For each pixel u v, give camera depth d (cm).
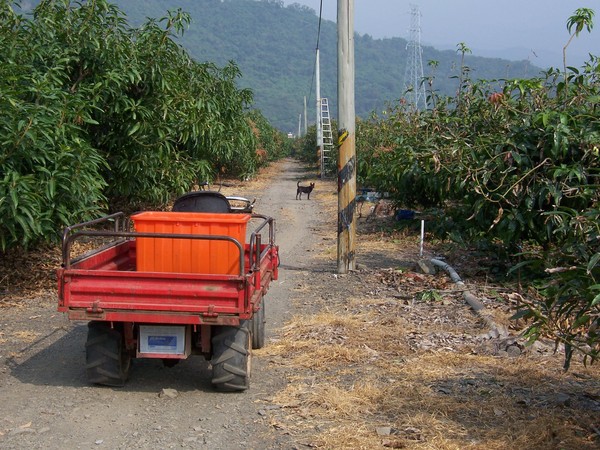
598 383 659
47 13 1237
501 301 966
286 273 1243
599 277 479
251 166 3656
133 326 650
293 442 536
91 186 1033
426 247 1498
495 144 1064
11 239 994
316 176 4381
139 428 568
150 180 1473
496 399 612
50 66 1206
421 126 1529
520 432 539
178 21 1355
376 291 1075
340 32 1198
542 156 1005
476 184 1048
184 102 1420
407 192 1659
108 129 1351
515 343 763
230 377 630
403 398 619
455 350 765
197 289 605
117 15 1317
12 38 1109
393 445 521
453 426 557
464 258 1315
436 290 1038
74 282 614
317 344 793
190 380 688
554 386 650
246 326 643
